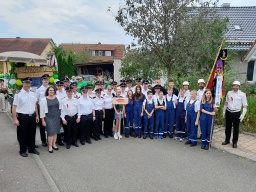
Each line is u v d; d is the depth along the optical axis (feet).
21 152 21.88
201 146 24.64
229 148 24.04
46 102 22.31
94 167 19.63
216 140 26.48
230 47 53.11
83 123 25.23
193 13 35.42
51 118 22.61
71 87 24.54
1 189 15.93
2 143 25.32
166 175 18.34
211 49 36.37
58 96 25.12
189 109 25.18
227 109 24.43
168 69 36.47
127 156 22.08
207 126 24.07
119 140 27.02
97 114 26.55
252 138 27.30
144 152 23.17
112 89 29.91
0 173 18.26
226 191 16.16
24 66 41.83
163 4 32.81
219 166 20.10
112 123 28.50
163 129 27.86
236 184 17.12
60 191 15.89
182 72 37.81
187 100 26.20
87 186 16.58
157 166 19.95
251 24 65.36
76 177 17.87
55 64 54.03
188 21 33.55
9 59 39.50
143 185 16.79
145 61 36.06
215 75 24.76
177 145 25.40
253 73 54.24
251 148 24.07
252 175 18.53
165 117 27.89
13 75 41.73
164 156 22.18
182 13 33.14
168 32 34.09
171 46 33.96
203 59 36.65
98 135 27.12
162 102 27.53
